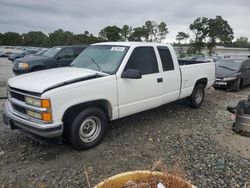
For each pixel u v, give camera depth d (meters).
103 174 3.85
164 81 5.97
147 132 5.57
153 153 4.56
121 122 6.14
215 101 9.03
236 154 4.62
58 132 4.14
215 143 5.10
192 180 3.70
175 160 4.30
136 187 2.29
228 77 11.11
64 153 4.50
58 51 12.31
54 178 3.73
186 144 5.00
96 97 4.58
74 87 4.28
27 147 4.70
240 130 5.65
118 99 4.98
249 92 11.40
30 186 3.54
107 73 5.00
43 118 4.04
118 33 76.81
